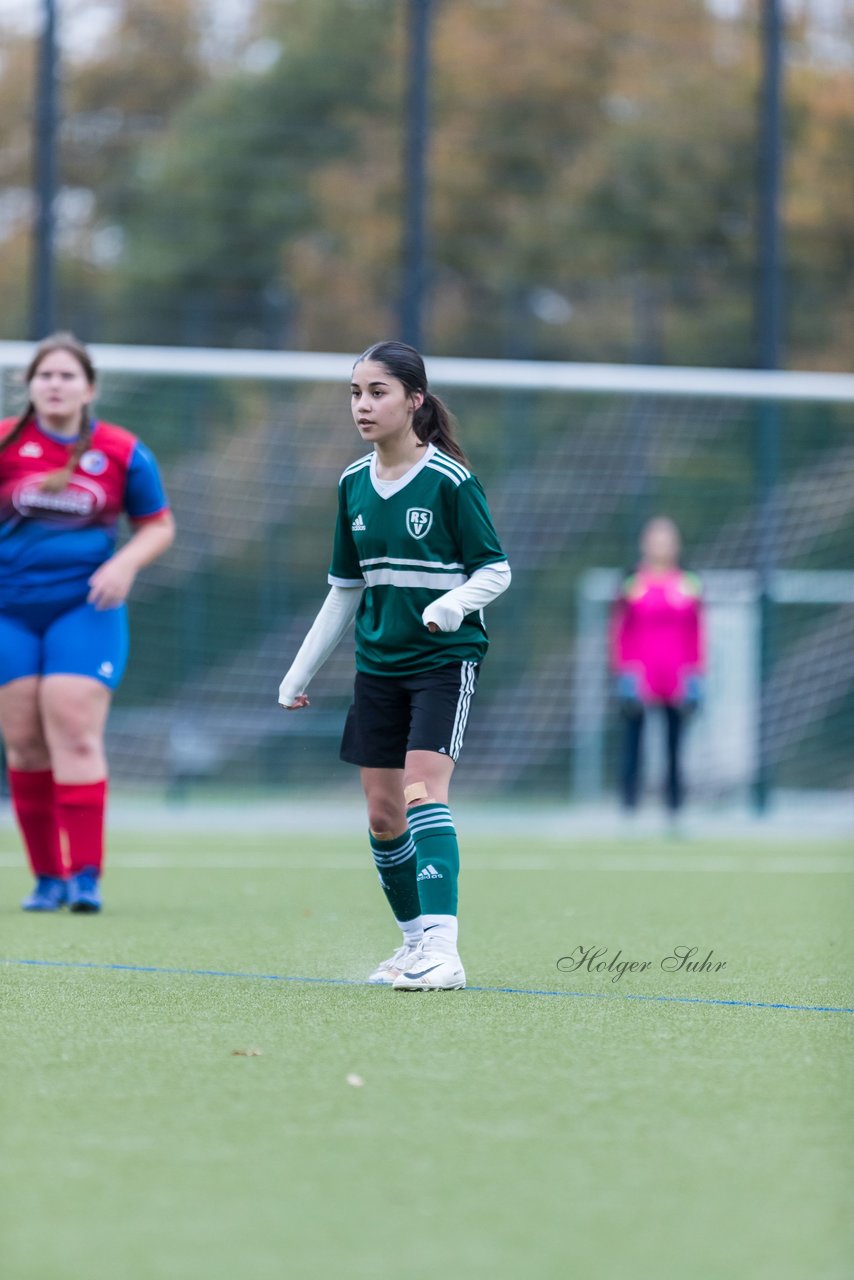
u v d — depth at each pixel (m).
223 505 60.12
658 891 28.83
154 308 86.31
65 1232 9.03
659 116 83.81
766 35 50.28
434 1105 11.80
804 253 81.25
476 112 84.50
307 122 86.62
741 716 54.53
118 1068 12.98
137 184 87.56
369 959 19.67
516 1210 9.43
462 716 17.47
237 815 48.38
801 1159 10.51
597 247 83.19
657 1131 11.15
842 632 56.41
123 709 58.66
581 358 82.12
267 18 88.81
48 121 47.62
